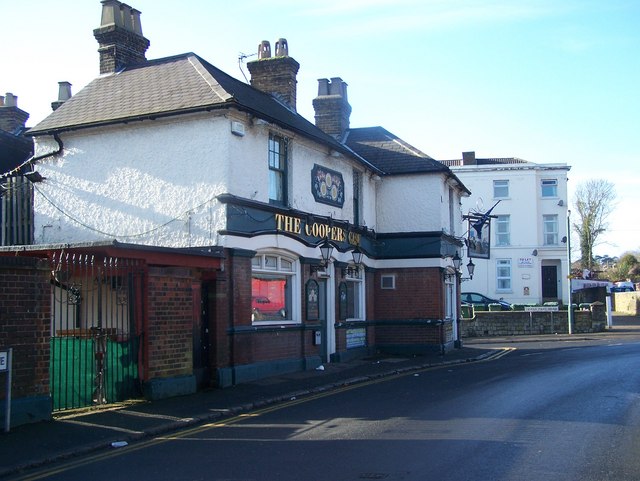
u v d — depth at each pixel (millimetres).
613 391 12953
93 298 12109
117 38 18219
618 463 7445
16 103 24609
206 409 11305
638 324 41031
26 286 9969
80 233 16000
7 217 17328
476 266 45750
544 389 13312
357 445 8531
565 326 34656
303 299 17578
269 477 7090
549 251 45531
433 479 6824
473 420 10055
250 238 15188
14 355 9742
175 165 15070
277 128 16188
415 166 23016
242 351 14945
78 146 16297
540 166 45875
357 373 16875
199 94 15211
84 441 8906
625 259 71812
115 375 11953
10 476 7488
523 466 7320
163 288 12664
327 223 18734
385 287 23188
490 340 31250
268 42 21484
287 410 11594
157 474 7371
